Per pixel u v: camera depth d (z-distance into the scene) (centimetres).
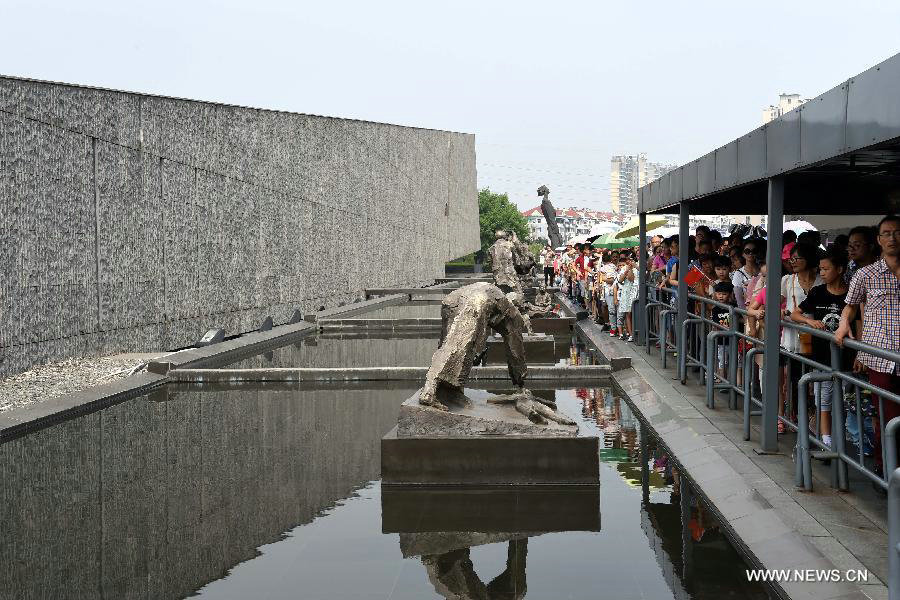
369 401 1191
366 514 664
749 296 916
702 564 543
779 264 745
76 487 747
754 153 783
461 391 809
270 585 512
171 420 1055
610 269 1925
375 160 3619
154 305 1736
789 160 684
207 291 1973
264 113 2322
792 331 812
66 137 1448
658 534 606
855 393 671
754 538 561
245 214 2194
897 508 360
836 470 648
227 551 578
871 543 527
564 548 580
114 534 617
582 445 738
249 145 2217
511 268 2042
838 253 734
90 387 1220
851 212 1056
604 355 1489
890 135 504
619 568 538
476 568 541
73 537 609
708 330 1183
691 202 1212
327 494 723
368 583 515
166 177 1784
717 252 1312
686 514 654
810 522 570
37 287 1369
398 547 585
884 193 1017
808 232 809
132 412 1108
